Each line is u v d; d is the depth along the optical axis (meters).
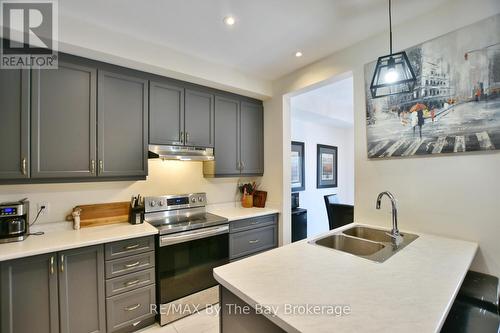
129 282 1.94
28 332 1.56
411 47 1.82
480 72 1.51
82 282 1.74
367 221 2.09
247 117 3.10
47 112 1.83
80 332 1.73
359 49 2.17
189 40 2.13
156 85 2.36
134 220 2.26
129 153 2.20
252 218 2.80
